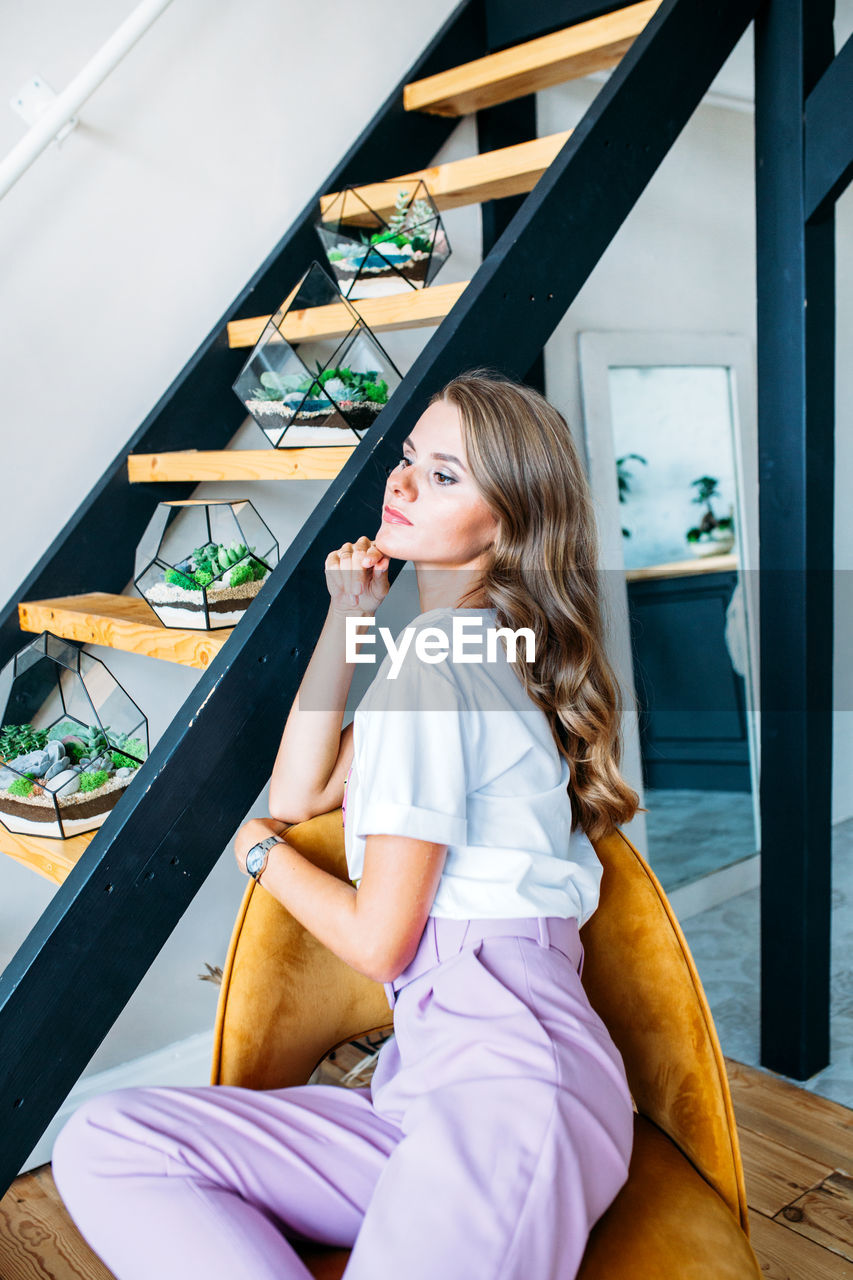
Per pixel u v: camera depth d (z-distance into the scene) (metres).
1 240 1.93
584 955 1.34
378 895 1.10
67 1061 1.31
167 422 2.14
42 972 1.27
